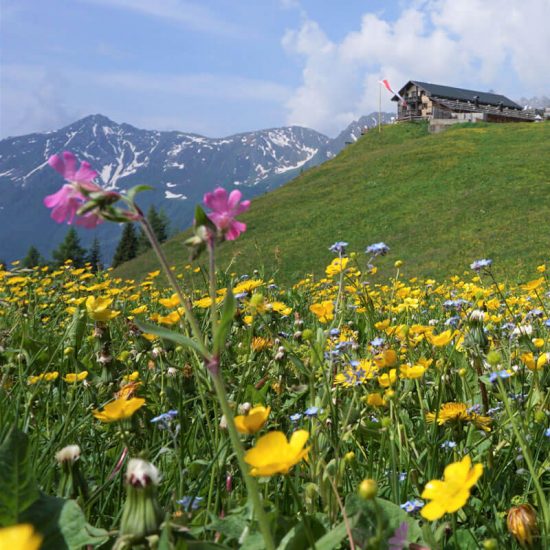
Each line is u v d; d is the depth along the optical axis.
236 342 4.09
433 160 63.19
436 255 35.28
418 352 3.72
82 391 3.31
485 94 127.88
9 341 4.16
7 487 1.44
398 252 39.00
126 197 1.33
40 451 2.50
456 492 1.18
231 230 1.37
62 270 9.21
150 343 3.64
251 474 1.16
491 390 3.01
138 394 3.14
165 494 2.13
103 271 9.73
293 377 3.24
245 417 1.38
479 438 2.50
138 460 1.27
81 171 1.34
